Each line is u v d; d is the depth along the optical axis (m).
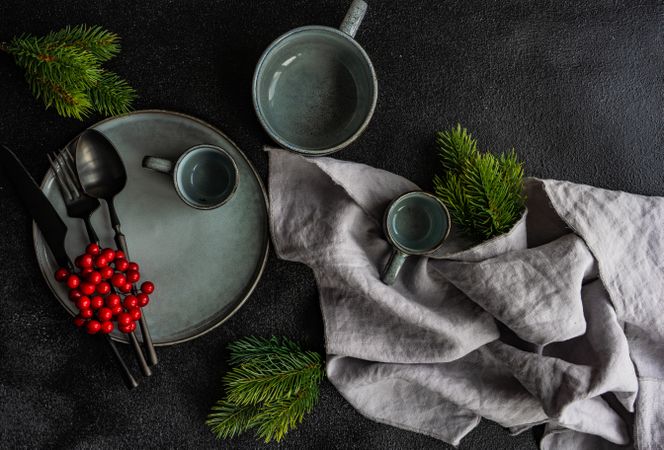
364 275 0.82
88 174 0.81
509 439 0.88
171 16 0.84
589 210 0.81
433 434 0.86
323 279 0.84
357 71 0.83
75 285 0.77
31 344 0.83
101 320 0.77
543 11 0.88
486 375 0.84
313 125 0.84
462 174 0.81
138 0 0.83
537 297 0.80
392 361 0.83
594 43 0.88
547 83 0.88
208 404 0.85
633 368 0.81
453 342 0.82
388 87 0.86
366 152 0.86
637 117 0.89
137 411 0.84
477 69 0.87
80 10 0.83
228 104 0.84
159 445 0.85
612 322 0.81
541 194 0.83
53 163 0.81
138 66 0.83
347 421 0.87
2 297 0.82
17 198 0.82
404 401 0.86
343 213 0.82
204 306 0.83
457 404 0.83
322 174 0.83
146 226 0.83
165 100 0.84
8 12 0.82
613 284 0.81
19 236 0.82
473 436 0.88
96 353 0.84
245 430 0.86
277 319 0.85
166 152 0.83
